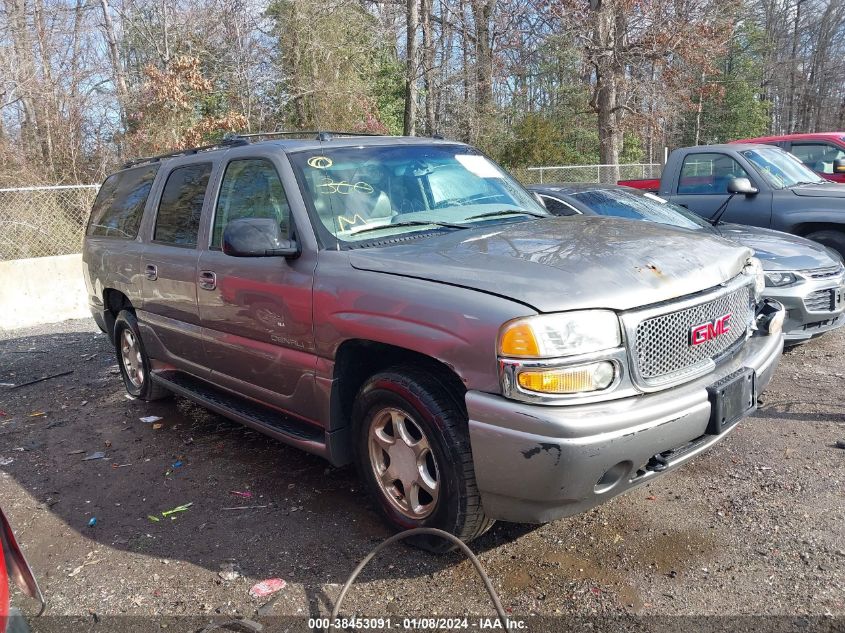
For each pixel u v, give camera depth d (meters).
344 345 3.47
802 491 3.79
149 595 3.18
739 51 38.31
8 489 4.44
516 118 26.92
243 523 3.79
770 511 3.60
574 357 2.74
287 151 4.03
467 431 3.05
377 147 4.27
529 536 3.48
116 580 3.32
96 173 18.38
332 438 3.65
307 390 3.72
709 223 6.99
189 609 3.06
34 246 11.70
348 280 3.40
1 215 11.47
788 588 2.98
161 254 4.88
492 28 24.28
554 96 29.19
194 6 23.14
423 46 21.47
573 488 2.77
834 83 54.19
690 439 3.02
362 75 23.08
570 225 3.85
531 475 2.76
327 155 4.07
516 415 2.74
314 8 20.70
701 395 3.01
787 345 6.16
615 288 2.90
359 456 3.57
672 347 3.02
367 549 3.45
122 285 5.48
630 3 19.34
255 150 4.23
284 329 3.77
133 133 18.22
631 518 3.61
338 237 3.69
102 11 23.75
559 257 3.14
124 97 19.47
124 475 4.54
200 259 4.43
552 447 2.69
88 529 3.84
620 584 3.06
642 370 2.91
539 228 3.76
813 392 5.30
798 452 4.27
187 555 3.50
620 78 20.14
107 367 7.44
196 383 5.09
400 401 3.23
